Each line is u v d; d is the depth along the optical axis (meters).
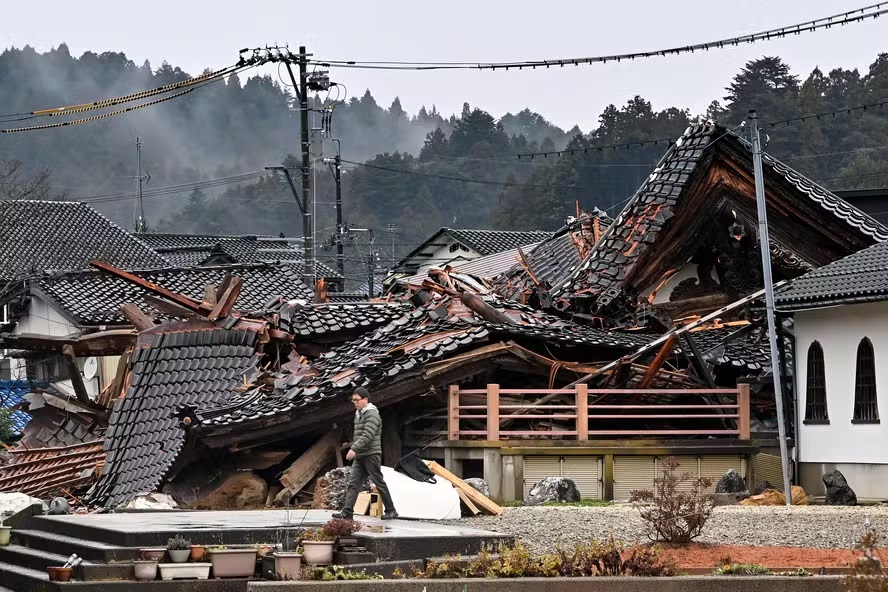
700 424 45.62
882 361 40.88
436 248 114.81
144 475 43.03
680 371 45.97
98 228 106.50
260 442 41.69
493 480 40.47
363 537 24.11
